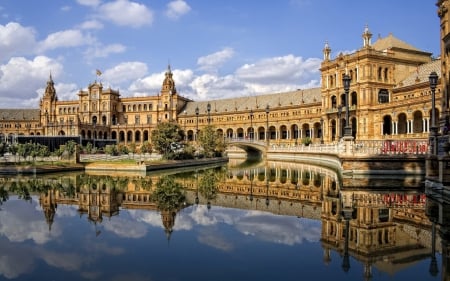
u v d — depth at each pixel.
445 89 44.66
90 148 94.38
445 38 43.62
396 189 34.94
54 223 22.48
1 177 55.66
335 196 31.88
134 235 19.42
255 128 154.50
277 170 64.06
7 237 19.27
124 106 186.88
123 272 14.16
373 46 110.56
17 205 29.12
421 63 105.88
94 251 16.78
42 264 15.11
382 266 14.41
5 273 14.11
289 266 14.62
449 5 44.12
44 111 190.25
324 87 115.25
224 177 52.50
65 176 56.94
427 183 33.72
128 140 179.25
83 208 27.47
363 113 100.25
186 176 55.28
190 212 25.53
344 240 17.97
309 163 81.69
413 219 22.12
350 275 13.55
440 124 45.34
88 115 180.62
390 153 45.91
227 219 23.16
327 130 114.00
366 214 23.78
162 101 180.00
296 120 140.00
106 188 39.94
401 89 98.38
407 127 86.62
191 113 177.38
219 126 166.12
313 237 18.66
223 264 14.92
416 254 15.73
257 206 27.66
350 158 45.25
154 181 47.59
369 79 99.38
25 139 120.12
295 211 25.45
